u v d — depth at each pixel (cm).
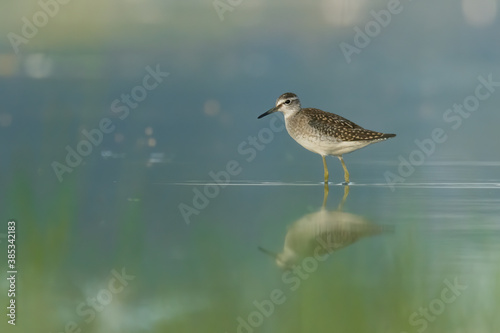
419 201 1355
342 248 1028
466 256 980
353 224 1173
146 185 1479
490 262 952
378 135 1596
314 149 1638
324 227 1155
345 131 1595
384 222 1186
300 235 1104
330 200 1375
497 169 1670
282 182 1556
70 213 1110
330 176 1639
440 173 1631
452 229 1133
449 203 1332
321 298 802
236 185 1511
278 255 997
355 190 1474
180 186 1485
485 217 1217
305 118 1644
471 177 1588
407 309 771
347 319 746
